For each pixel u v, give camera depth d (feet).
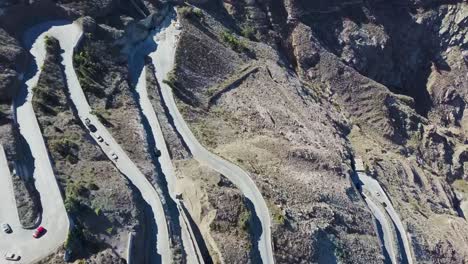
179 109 280.10
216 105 300.20
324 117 338.34
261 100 313.73
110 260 185.16
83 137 228.02
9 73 236.43
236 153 264.93
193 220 224.74
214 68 318.04
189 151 261.65
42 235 185.57
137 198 214.48
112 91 265.54
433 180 352.69
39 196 197.16
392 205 292.81
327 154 291.99
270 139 285.43
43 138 216.74
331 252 239.09
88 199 199.93
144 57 304.30
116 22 300.61
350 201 272.92
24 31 268.82
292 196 251.60
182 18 330.13
